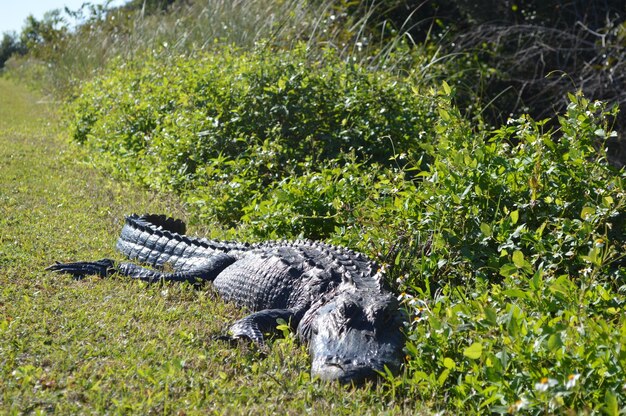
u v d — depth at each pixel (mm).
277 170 8367
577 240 4992
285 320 4812
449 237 5305
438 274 5297
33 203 7934
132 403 3496
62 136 13953
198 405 3547
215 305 5344
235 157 8945
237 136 9102
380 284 4770
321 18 13133
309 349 4387
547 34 13961
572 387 3143
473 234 5316
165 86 11117
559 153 5664
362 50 13219
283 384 3844
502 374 3426
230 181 8195
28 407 3406
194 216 7867
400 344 4145
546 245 5102
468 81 13664
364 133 8906
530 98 13227
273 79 9469
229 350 4297
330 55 10789
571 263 5031
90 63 18125
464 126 6285
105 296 5156
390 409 3607
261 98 9180
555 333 3428
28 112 18625
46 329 4387
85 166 10578
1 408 3387
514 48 14531
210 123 9180
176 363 3900
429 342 3977
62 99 19000
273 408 3557
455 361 3871
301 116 9070
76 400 3525
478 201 5500
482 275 4945
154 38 15656
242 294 5395
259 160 8297
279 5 14078
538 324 3660
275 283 5203
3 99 22203
